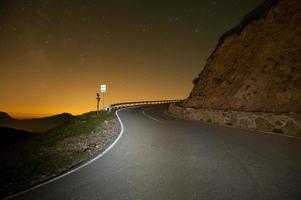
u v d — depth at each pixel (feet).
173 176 25.31
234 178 24.30
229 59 93.66
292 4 77.30
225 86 84.23
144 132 55.06
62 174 27.22
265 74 68.90
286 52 67.51
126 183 23.62
